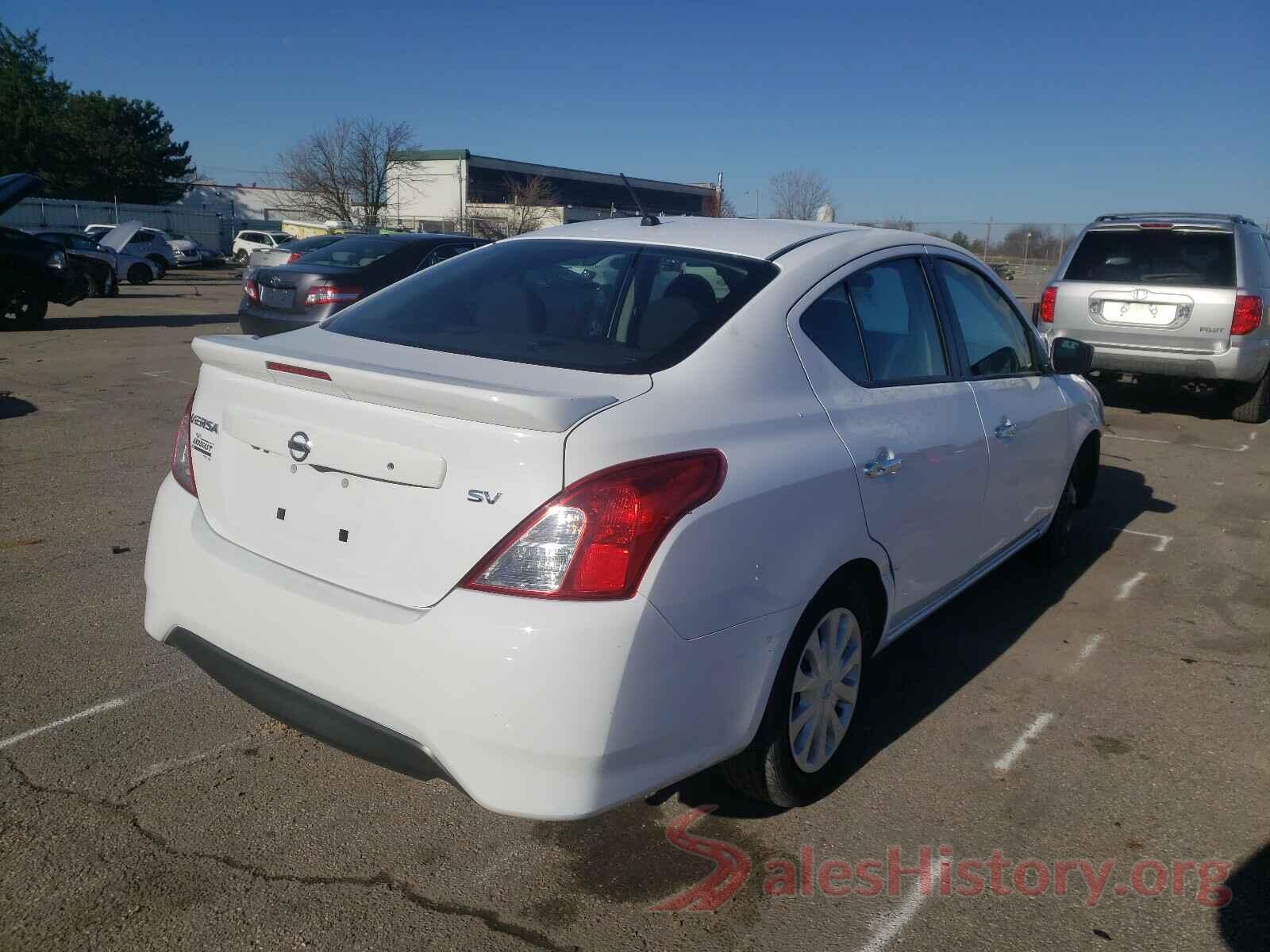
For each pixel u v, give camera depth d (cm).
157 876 265
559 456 227
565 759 223
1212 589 509
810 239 339
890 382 333
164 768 315
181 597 280
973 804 313
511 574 226
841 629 305
